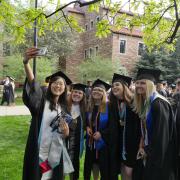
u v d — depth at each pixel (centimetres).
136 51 3559
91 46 3788
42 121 413
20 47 2873
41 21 523
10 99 1955
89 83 1588
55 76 443
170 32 680
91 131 484
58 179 414
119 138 467
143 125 416
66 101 444
